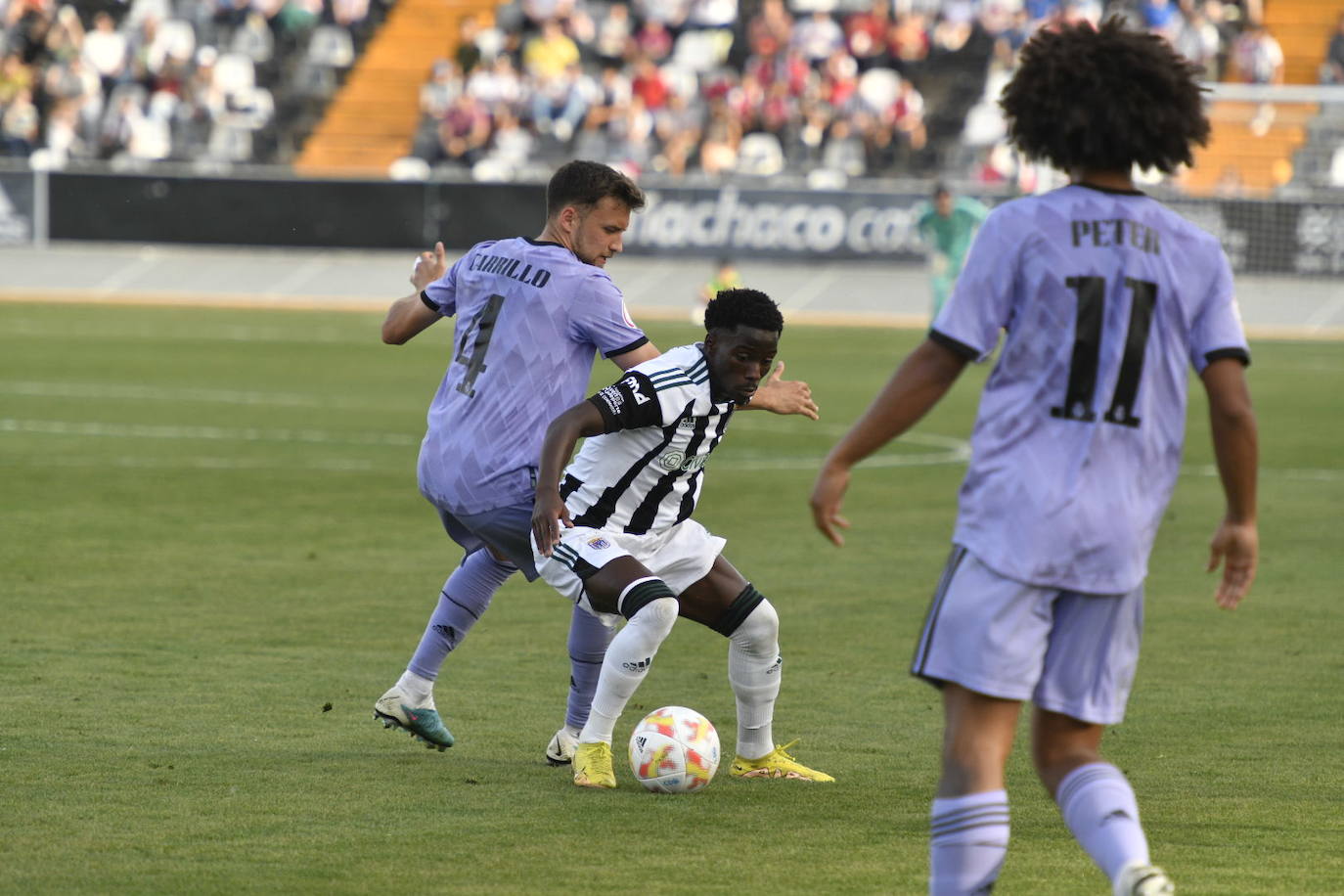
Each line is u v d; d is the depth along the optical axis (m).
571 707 18.11
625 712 20.56
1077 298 11.52
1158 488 11.84
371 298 103.88
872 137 107.06
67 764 17.47
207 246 108.56
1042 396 11.59
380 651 23.70
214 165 112.88
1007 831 11.57
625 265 104.25
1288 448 49.19
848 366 72.56
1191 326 11.82
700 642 25.08
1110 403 11.55
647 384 16.61
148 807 15.90
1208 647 24.77
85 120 116.19
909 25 112.00
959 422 56.50
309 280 105.94
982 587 11.53
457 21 123.81
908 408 11.71
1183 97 11.70
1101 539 11.49
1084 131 11.70
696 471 17.34
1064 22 12.09
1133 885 10.77
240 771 17.36
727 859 14.52
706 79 114.62
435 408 18.19
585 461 17.28
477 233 104.12
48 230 110.06
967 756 11.62
